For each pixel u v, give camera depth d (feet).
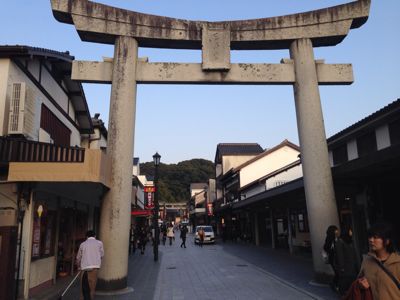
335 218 37.86
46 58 41.45
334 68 42.27
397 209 41.86
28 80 39.42
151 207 116.78
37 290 35.47
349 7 41.91
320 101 40.93
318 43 43.16
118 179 36.76
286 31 42.01
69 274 46.93
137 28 40.09
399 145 27.81
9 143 32.45
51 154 32.37
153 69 40.42
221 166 157.28
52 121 47.06
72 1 38.37
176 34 40.86
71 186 36.81
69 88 54.29
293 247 75.66
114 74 39.01
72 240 48.42
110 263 35.19
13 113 35.04
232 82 41.19
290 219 75.31
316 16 42.11
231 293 35.35
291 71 41.88
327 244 31.22
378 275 12.39
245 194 118.83
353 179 42.34
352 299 13.23
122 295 33.78
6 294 26.66
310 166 39.22
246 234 119.14
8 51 35.53
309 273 46.26
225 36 41.29
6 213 31.22
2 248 27.20
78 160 32.22
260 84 42.06
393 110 36.86
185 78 40.52
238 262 61.52
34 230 34.76
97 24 38.86
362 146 46.06
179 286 39.75
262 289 36.94
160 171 331.57
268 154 126.31
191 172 331.77
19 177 30.14
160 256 75.05
